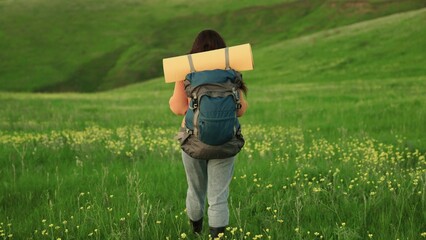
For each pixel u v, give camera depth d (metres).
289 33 104.94
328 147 8.98
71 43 99.00
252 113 17.92
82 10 118.50
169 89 46.75
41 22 107.38
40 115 18.75
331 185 6.05
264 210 5.50
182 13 120.44
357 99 21.03
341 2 114.12
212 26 113.56
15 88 77.88
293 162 7.81
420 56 42.19
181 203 5.70
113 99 29.69
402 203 5.16
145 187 6.28
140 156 9.09
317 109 17.30
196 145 4.18
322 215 5.16
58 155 8.89
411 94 21.47
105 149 9.56
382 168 7.00
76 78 84.75
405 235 4.43
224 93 4.14
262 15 115.94
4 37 97.62
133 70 88.81
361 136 10.80
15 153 8.80
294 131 12.02
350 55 47.06
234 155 4.32
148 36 106.38
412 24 51.72
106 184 6.55
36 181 6.74
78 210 5.38
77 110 20.92
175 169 7.41
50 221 4.94
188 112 4.23
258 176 6.84
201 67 4.29
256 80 44.75
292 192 5.95
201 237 4.63
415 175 6.28
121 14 118.56
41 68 86.25
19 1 122.44
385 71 39.44
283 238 4.50
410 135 10.93
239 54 4.30
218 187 4.39
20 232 4.84
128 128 14.00
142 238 4.59
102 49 98.00
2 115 18.70
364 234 4.59
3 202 5.90
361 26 58.97
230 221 5.09
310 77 42.34
